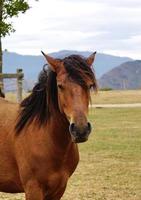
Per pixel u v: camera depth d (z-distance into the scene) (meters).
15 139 6.43
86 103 5.76
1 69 22.62
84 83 5.75
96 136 18.30
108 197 9.43
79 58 5.95
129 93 42.19
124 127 21.17
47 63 6.25
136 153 14.45
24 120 6.42
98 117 25.72
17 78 18.77
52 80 6.18
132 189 10.05
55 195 6.35
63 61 5.97
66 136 6.18
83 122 5.55
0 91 8.48
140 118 25.02
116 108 31.30
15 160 6.48
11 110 6.88
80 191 9.87
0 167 6.62
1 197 9.55
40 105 6.36
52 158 6.16
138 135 18.52
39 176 6.18
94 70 5.97
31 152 6.22
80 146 15.87
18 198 9.48
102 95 41.25
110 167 12.32
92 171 11.82
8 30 22.72
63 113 5.95
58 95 5.97
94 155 14.12
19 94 18.77
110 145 16.03
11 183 6.64
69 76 5.78
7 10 22.80
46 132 6.21
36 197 6.19
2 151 6.58
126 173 11.59
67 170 6.36
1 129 6.67
